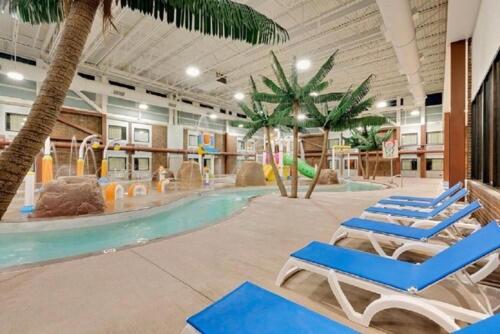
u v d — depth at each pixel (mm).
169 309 1634
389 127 18703
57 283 1984
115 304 1688
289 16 8602
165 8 2965
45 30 9602
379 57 11516
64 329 1429
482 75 4324
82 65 12086
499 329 826
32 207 5059
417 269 1554
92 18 2594
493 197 2971
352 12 8172
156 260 2471
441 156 16766
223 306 1139
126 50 11312
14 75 10094
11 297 1773
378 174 19859
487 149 4148
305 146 23969
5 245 3607
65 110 12898
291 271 2064
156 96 15086
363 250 2836
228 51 11477
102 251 2713
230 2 2980
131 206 5512
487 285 1963
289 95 6816
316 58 11391
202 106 19609
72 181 4902
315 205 5730
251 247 2859
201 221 5180
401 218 3275
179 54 11633
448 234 2973
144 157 16422
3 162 2213
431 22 8445
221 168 21203
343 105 6238
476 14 5047
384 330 1450
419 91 11727
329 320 1032
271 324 1010
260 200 6543
